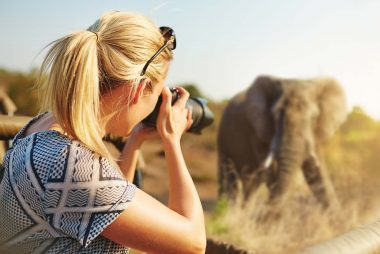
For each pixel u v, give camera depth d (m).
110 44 1.06
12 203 1.03
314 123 7.31
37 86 1.09
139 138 1.40
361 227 1.01
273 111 7.25
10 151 1.10
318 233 5.78
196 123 1.49
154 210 1.05
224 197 7.71
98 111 1.06
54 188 1.00
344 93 7.73
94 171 1.01
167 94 1.24
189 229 1.08
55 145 1.03
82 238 1.00
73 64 1.03
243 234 5.44
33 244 1.04
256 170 7.37
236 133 8.12
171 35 1.13
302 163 6.72
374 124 15.95
